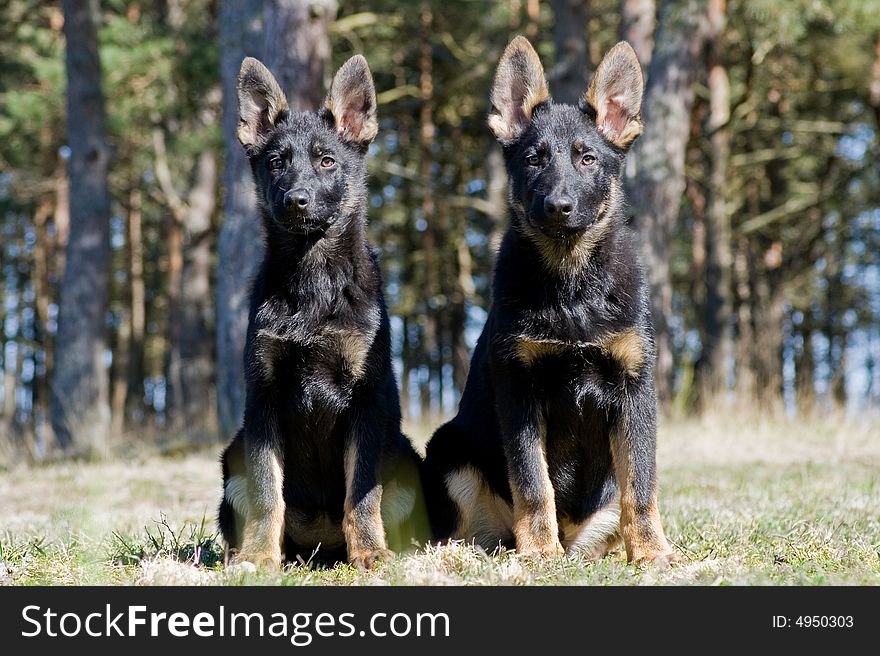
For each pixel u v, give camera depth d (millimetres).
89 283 18422
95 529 6184
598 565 4980
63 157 26797
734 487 8680
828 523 6289
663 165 15164
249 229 13812
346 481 5582
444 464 6023
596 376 5488
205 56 18625
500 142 6207
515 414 5477
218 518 5938
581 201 5527
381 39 21750
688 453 11555
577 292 5477
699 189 26094
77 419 17906
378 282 5926
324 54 13234
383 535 5504
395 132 27125
